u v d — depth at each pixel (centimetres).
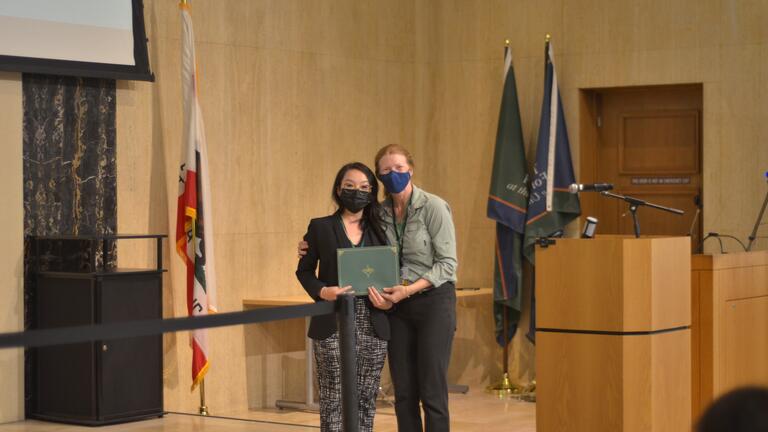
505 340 838
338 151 836
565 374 481
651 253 469
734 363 567
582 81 832
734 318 567
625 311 466
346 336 371
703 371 550
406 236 461
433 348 449
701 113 820
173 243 728
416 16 881
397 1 872
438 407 449
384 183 457
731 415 113
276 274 798
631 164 852
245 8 779
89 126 686
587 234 482
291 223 807
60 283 651
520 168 823
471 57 870
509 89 828
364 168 457
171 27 732
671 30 803
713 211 792
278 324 795
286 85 803
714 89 789
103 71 680
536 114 847
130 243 707
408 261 461
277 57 798
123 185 704
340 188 457
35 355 661
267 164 792
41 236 658
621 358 466
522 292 845
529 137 848
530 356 844
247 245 779
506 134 825
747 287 579
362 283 441
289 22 805
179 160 732
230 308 769
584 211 838
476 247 869
